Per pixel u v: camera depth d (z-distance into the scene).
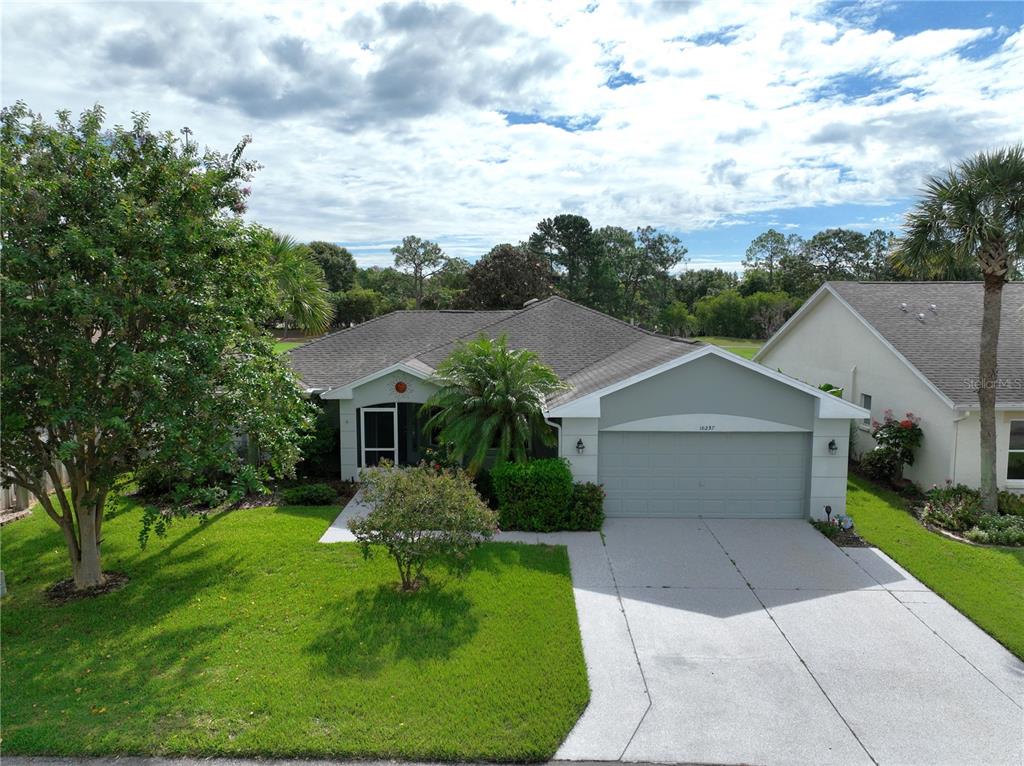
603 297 73.00
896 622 9.47
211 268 10.08
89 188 9.11
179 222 9.57
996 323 13.49
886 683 7.88
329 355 20.14
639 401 14.10
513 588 10.46
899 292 20.72
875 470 17.69
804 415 14.01
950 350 17.08
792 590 10.58
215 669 8.00
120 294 9.25
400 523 9.84
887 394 18.17
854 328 20.06
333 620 9.30
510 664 8.12
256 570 11.22
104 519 13.70
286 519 14.10
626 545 12.67
